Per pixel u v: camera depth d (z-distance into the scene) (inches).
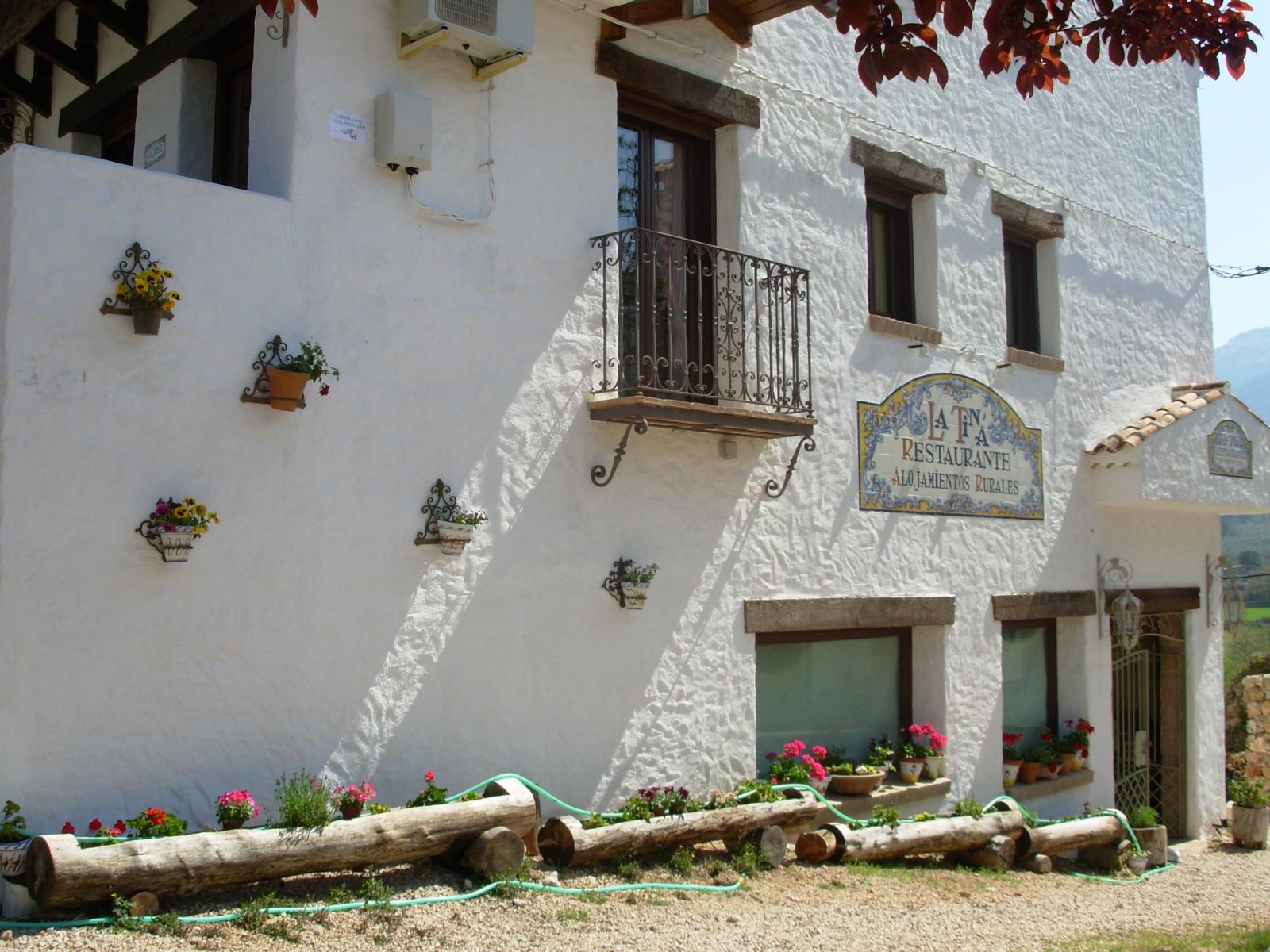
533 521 277.7
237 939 189.2
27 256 210.1
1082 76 477.4
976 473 404.8
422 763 253.9
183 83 299.6
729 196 337.4
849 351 362.6
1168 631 510.3
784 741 348.2
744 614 325.1
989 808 365.7
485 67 272.8
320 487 242.8
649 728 298.8
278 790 231.9
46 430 210.2
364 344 251.8
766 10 329.1
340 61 253.1
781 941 233.1
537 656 275.9
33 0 196.2
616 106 309.6
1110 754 454.9
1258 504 490.6
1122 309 485.1
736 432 313.6
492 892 228.7
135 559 218.4
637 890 250.8
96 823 201.9
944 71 209.9
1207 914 337.1
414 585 255.3
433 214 264.5
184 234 228.1
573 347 289.4
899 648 388.8
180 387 225.6
